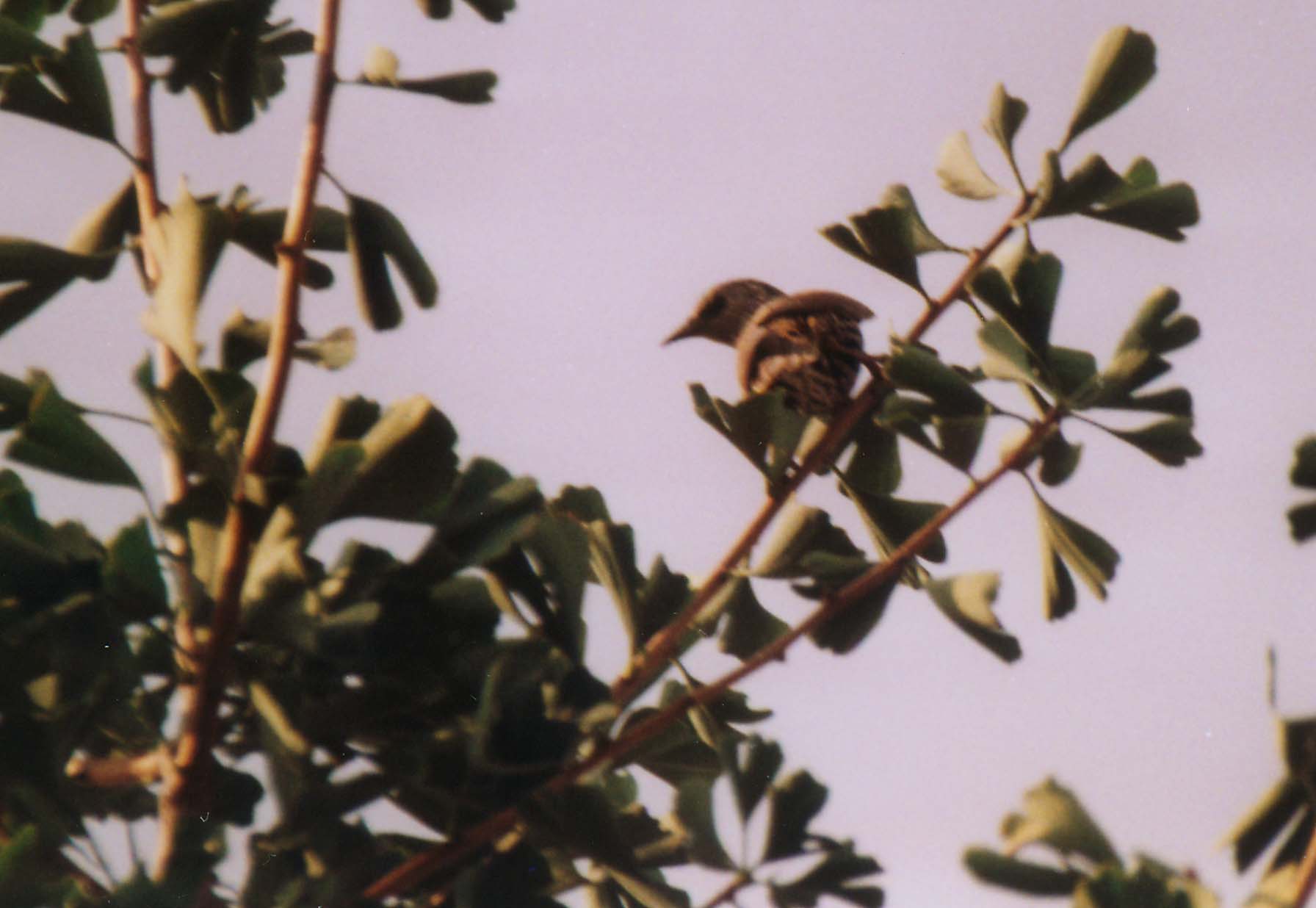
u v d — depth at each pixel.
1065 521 6.79
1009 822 4.72
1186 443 6.59
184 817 5.57
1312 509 5.52
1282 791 4.76
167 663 5.86
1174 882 4.44
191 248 5.73
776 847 5.74
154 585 5.57
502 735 5.52
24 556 5.44
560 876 6.37
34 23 7.75
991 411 6.77
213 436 5.73
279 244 6.02
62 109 6.71
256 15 6.98
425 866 5.80
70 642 5.41
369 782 5.75
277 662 5.94
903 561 6.64
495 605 5.82
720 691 6.36
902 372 6.74
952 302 7.03
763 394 6.84
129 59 7.04
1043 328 6.76
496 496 5.87
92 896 5.24
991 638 6.20
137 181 6.86
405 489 5.57
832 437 7.25
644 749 6.78
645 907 6.29
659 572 6.84
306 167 6.24
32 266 6.45
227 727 6.20
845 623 6.69
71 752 5.63
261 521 5.50
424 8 7.20
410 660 5.71
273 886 5.71
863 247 7.07
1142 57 6.87
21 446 5.58
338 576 5.71
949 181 7.20
